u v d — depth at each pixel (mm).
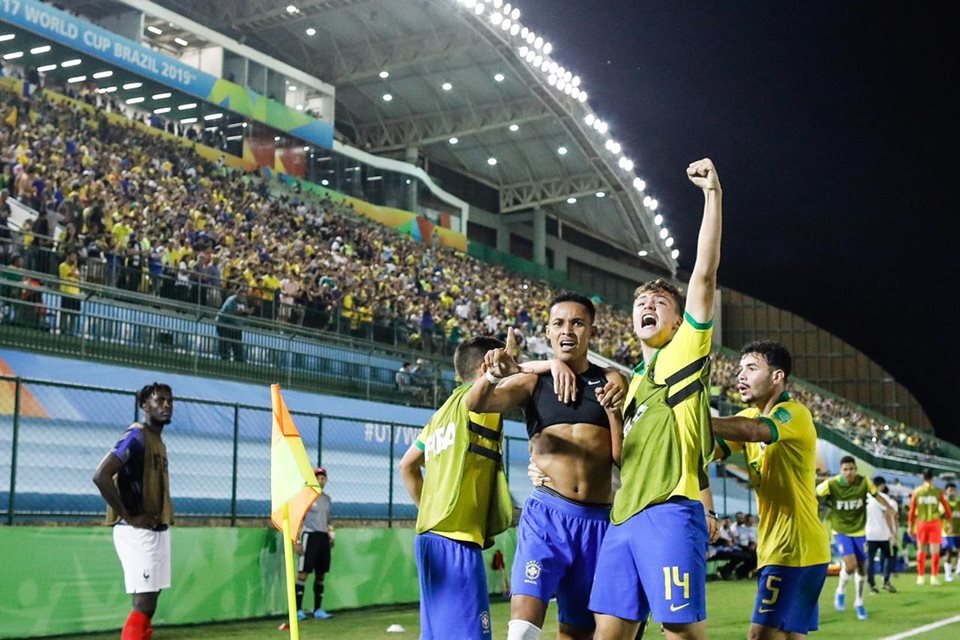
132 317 17938
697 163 4754
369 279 28359
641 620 4840
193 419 15477
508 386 5184
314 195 36500
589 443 5086
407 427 17625
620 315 43031
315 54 39812
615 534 4812
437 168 47781
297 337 21344
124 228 21016
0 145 21531
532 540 5059
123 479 7824
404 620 12789
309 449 16672
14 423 11055
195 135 32781
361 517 17000
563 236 54625
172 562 11719
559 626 5234
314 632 11383
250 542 12734
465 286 33812
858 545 14016
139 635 7789
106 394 14156
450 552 5352
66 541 10586
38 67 30438
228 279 22172
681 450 4730
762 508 6371
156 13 34094
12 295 16531
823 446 36312
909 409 66312
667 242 49344
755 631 6340
